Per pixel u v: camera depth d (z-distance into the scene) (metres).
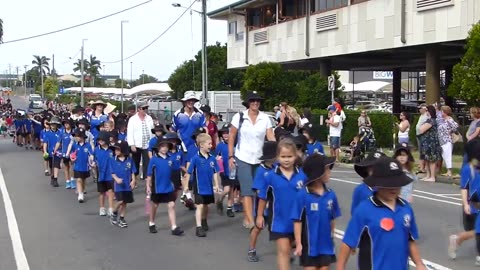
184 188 12.63
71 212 12.66
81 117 18.67
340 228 10.59
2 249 9.35
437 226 10.89
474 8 24.16
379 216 4.64
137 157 15.44
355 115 28.23
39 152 28.27
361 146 21.47
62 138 16.25
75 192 15.58
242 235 10.33
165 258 8.77
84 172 14.02
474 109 14.94
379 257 4.64
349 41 32.25
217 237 10.19
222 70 67.56
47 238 10.14
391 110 46.81
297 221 6.24
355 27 31.69
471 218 8.24
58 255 8.97
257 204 7.56
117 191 11.00
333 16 33.34
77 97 81.38
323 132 28.94
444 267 8.11
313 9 36.16
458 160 21.34
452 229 10.61
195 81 65.06
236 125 9.34
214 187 10.73
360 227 4.70
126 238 10.15
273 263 8.45
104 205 13.01
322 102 33.16
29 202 13.94
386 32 29.33
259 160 8.33
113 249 9.34
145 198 14.36
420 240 9.74
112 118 17.03
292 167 6.87
